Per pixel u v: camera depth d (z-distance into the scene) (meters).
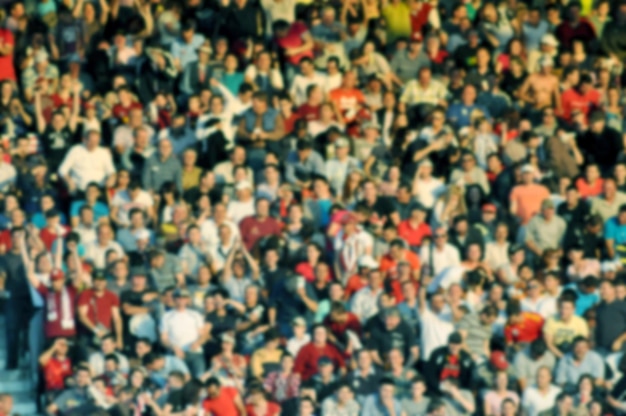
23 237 77.62
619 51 98.81
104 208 82.19
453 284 78.00
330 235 82.00
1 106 87.38
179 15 93.38
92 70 90.94
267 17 95.19
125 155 86.19
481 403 76.31
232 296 79.00
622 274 83.81
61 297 75.88
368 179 84.00
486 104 93.75
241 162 85.62
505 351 78.25
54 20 92.38
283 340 77.06
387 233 82.00
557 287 80.88
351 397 74.62
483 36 97.19
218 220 81.06
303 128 87.94
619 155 92.94
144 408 73.50
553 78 95.56
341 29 94.56
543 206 85.75
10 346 77.06
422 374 76.94
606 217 87.50
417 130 89.94
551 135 92.69
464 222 83.25
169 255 78.94
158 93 88.81
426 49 95.56
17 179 83.06
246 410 74.50
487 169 89.44
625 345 79.88
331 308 77.44
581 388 76.50
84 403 73.12
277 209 83.62
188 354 75.81
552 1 99.44
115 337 76.38
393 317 77.00
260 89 91.19
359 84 93.31
